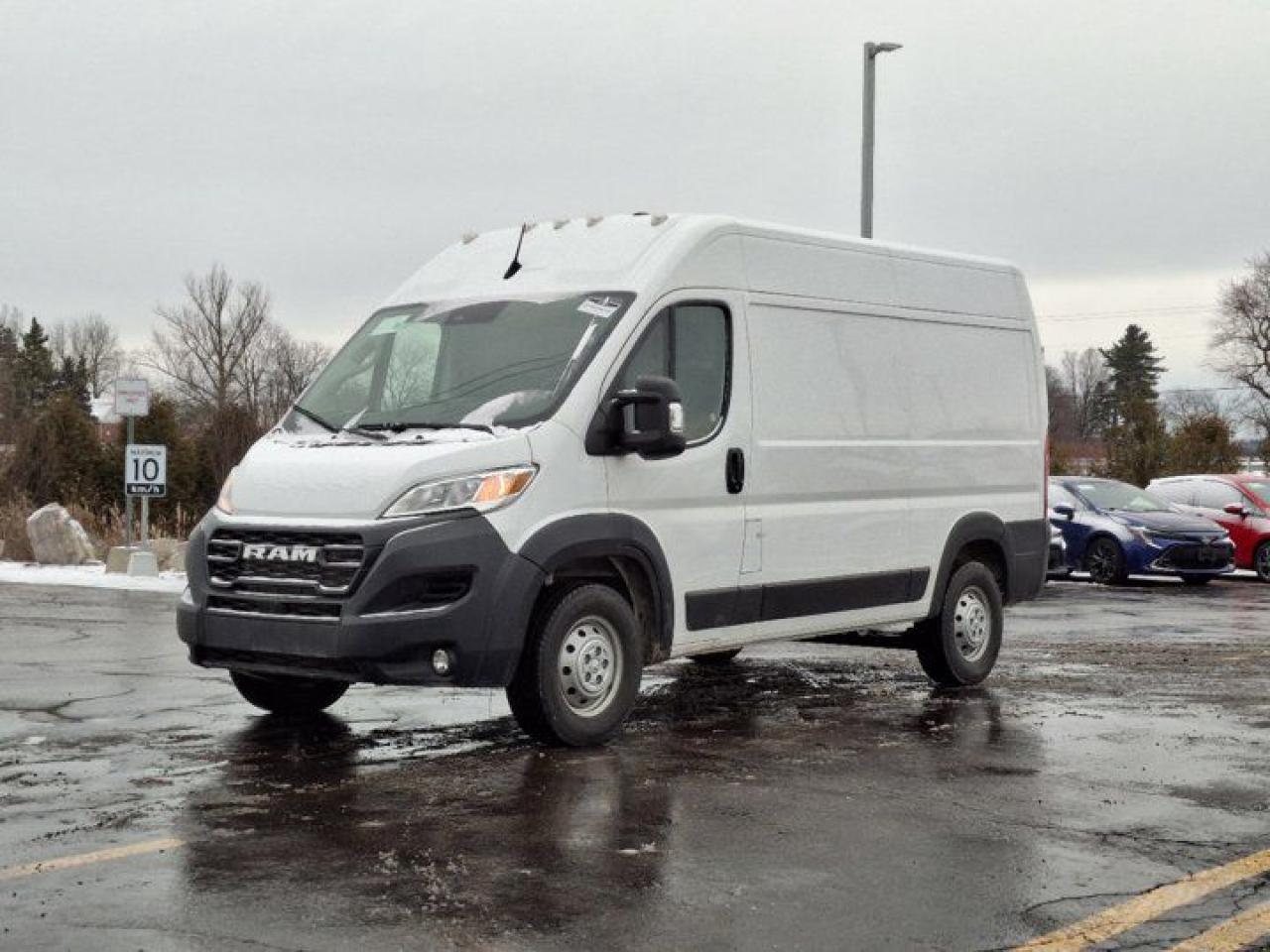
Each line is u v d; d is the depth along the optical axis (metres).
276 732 8.11
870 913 4.92
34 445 35.25
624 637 7.85
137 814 6.15
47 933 4.60
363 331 8.77
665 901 5.01
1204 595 19.36
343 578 7.19
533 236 8.79
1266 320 75.56
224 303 78.56
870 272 9.57
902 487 9.66
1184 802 6.60
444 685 7.24
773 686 10.16
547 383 7.77
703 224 8.48
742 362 8.55
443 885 5.16
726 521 8.41
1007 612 16.59
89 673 10.38
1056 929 4.78
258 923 4.71
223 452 47.88
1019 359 10.84
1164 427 38.81
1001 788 6.85
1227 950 4.61
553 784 6.80
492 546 7.26
